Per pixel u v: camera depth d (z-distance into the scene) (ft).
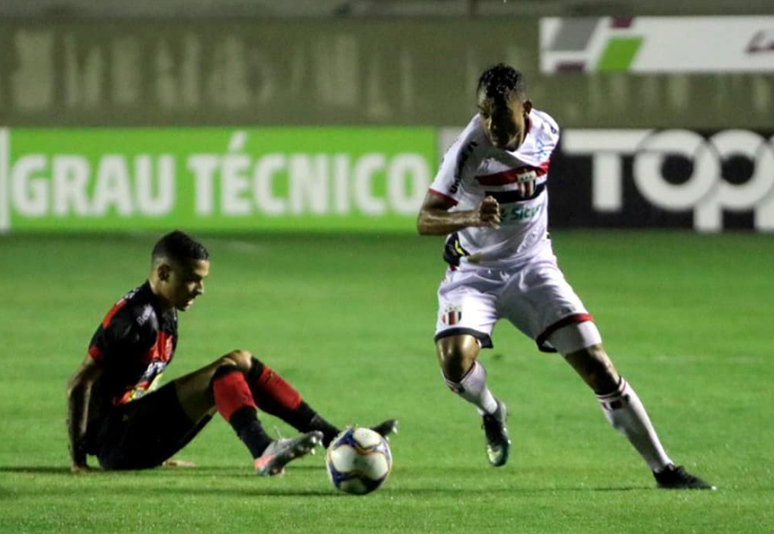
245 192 246.27
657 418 98.78
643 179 244.83
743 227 244.83
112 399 78.79
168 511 68.95
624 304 164.76
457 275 80.53
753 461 83.82
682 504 71.00
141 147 245.24
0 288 179.73
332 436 79.20
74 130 244.63
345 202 246.47
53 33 258.37
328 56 259.39
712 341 137.18
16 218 245.45
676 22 253.85
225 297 171.83
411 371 120.26
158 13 273.13
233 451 87.97
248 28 259.19
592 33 255.09
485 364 124.06
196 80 259.80
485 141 75.25
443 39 258.16
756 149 243.60
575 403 105.40
